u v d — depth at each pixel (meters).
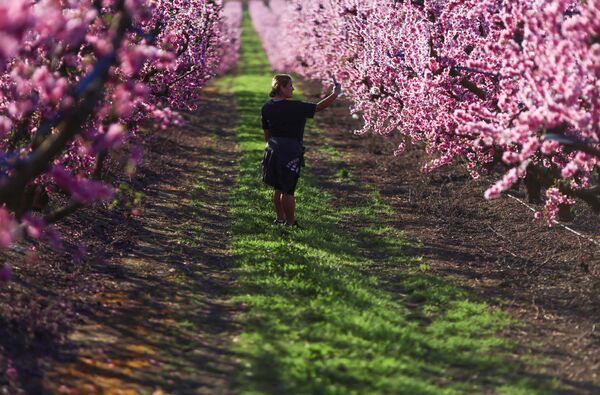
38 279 11.30
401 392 8.30
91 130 10.32
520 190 20.09
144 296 11.34
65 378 8.34
